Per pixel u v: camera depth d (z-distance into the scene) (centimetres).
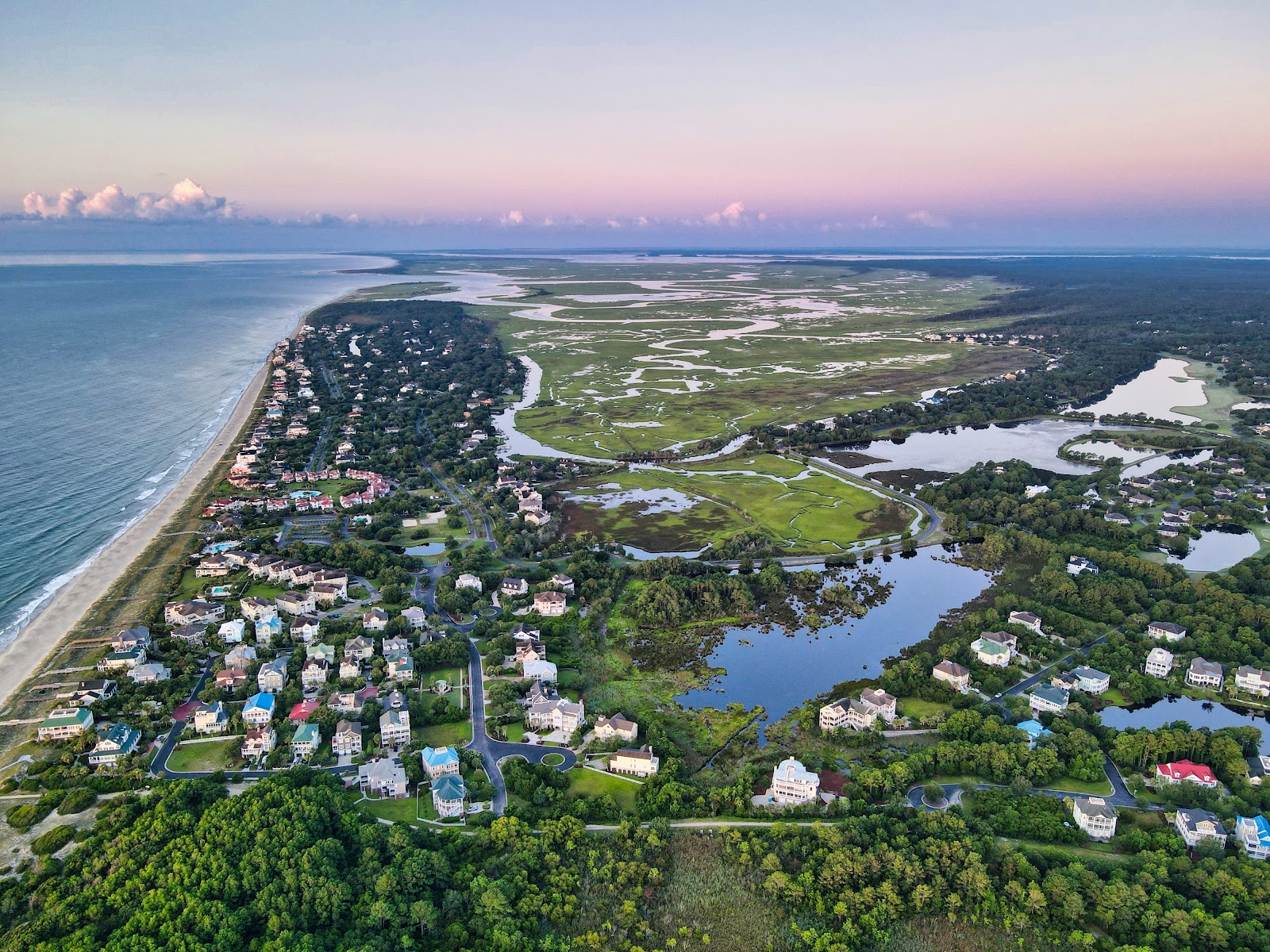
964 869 18012
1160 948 16338
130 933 16100
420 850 18288
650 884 18050
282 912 16775
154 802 19762
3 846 18538
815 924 17225
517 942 16450
